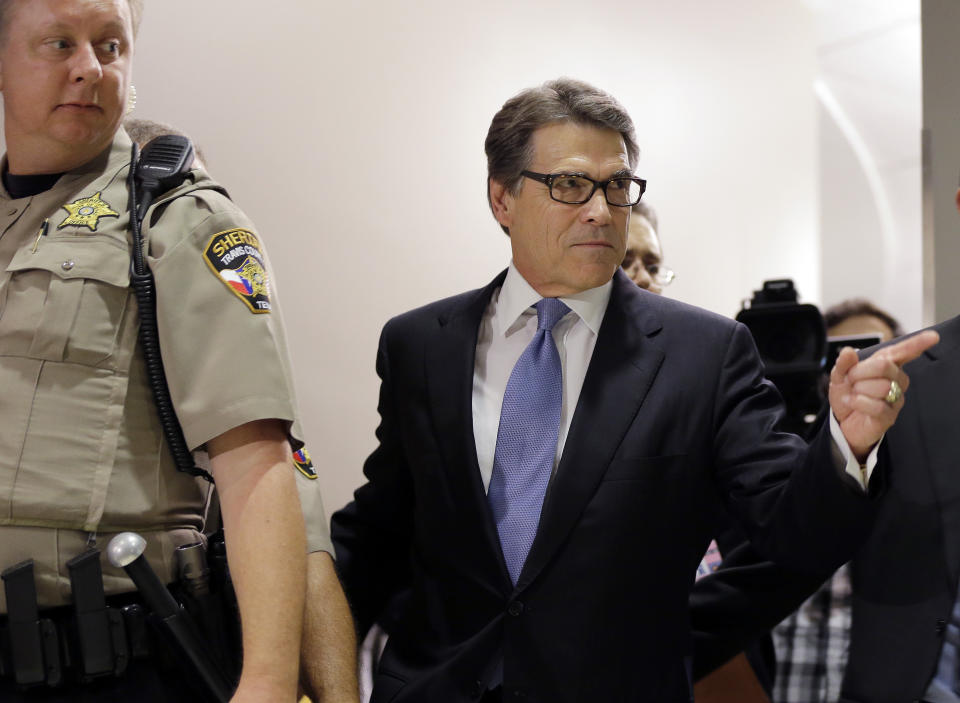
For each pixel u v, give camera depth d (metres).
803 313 2.47
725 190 4.32
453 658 1.53
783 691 2.18
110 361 1.24
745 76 4.44
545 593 1.50
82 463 1.22
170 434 1.27
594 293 1.66
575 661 1.47
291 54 2.80
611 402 1.55
